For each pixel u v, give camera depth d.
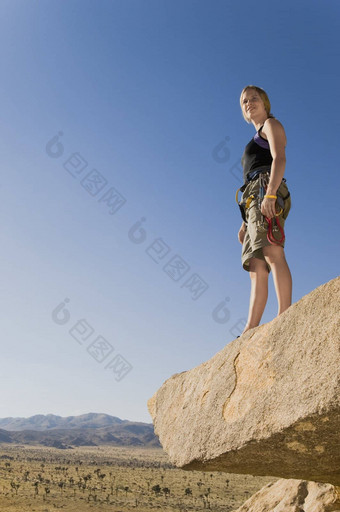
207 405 4.37
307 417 3.09
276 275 4.48
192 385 4.98
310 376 3.19
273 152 4.45
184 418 4.79
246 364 4.02
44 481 163.75
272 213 4.32
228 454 3.90
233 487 176.12
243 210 4.88
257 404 3.64
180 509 120.19
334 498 5.71
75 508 110.50
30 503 113.38
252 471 4.18
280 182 4.36
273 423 3.41
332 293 3.26
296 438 3.33
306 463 3.65
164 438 5.23
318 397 3.04
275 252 4.52
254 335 4.07
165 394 5.72
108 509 112.44
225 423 3.98
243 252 5.03
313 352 3.24
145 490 157.50
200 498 144.00
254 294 4.89
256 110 4.93
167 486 170.75
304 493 6.34
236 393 4.02
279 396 3.43
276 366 3.58
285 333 3.61
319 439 3.25
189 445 4.45
